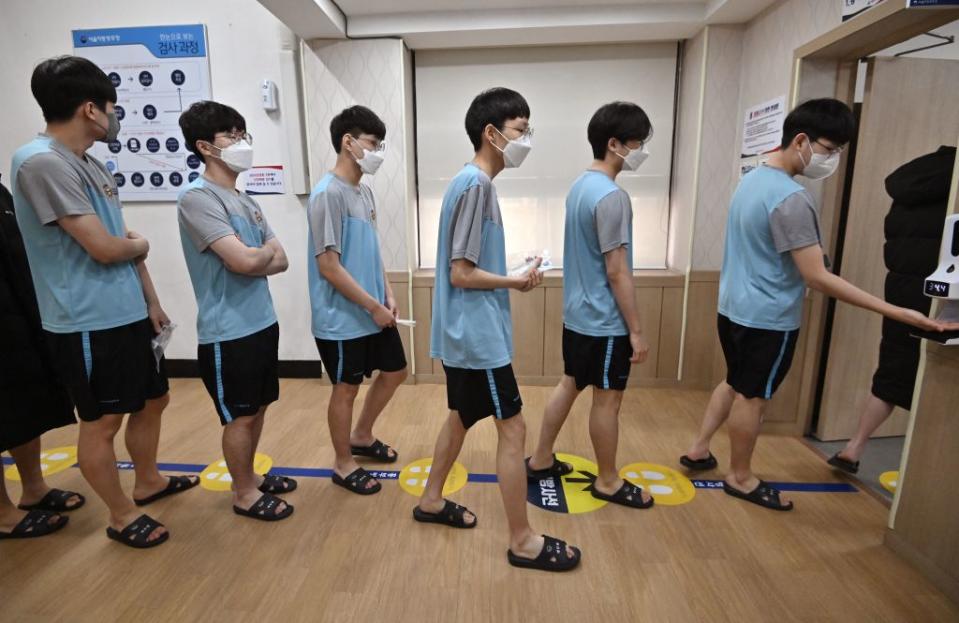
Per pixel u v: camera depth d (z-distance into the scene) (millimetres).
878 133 2295
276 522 1917
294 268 3398
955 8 1708
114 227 1722
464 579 1614
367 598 1540
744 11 2699
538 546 1659
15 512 1840
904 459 1685
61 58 1546
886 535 1762
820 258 1720
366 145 1985
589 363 1905
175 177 3307
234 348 1809
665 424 2770
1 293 1745
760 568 1662
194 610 1496
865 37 2010
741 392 1956
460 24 2902
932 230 1900
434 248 3566
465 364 1557
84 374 1613
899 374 2008
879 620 1457
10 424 1780
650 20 2834
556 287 3242
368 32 2949
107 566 1677
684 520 1917
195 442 2594
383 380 2277
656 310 3199
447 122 3385
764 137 2660
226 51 3141
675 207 3365
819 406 2637
